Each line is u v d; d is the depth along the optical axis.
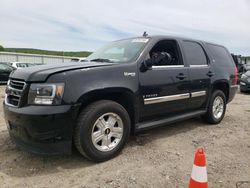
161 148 4.41
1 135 4.82
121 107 3.94
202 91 5.48
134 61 4.23
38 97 3.37
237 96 11.91
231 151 4.36
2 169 3.52
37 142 3.37
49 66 3.79
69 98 3.41
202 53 5.74
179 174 3.48
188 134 5.25
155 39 4.68
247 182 3.30
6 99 3.84
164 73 4.60
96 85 3.64
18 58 34.25
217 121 6.08
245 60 25.44
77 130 3.52
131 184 3.20
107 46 5.26
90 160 3.81
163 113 4.77
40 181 3.24
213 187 3.16
